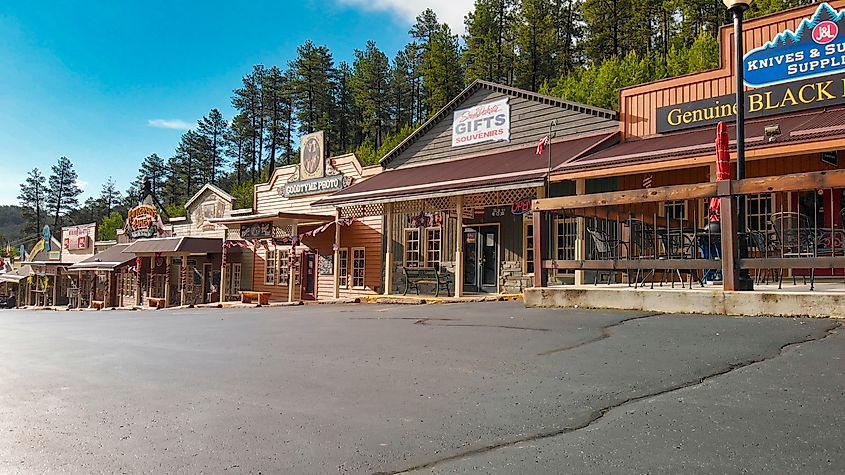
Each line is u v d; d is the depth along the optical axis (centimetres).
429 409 452
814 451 330
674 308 825
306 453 372
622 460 334
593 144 1388
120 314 1783
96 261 3391
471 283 1783
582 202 956
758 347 577
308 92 6994
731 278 796
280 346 791
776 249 958
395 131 6838
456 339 743
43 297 4112
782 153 1023
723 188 809
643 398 445
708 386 463
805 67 1172
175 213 7250
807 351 548
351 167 2186
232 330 1016
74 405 516
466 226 1806
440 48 5659
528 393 477
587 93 3797
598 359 577
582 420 406
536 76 5547
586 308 925
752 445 343
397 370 589
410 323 950
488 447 368
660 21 5331
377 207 1883
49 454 388
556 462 337
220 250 2831
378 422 427
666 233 1010
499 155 1659
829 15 1148
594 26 5325
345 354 697
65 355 816
